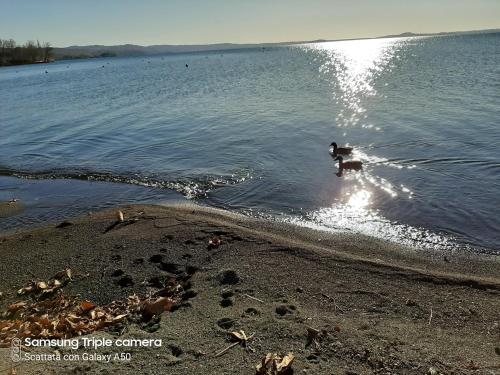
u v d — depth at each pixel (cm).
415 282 658
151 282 705
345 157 1430
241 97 3147
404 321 551
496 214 944
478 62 4975
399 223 941
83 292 693
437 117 1923
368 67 5750
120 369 455
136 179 1389
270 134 1852
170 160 1573
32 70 12294
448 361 457
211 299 614
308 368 446
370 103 2477
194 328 532
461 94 2547
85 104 3384
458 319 555
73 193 1314
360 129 1814
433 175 1205
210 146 1723
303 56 11444
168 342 501
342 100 2688
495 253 794
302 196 1132
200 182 1301
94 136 2072
